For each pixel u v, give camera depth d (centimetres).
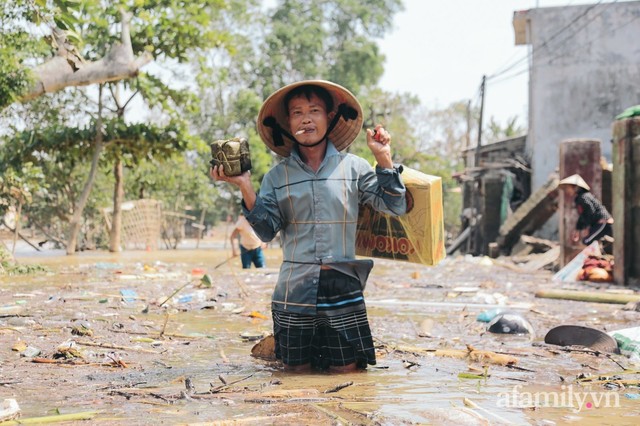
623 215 946
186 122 2019
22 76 1439
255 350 420
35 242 3189
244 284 923
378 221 408
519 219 1764
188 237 4706
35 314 595
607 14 2245
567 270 1044
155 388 324
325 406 287
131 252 2155
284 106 398
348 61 4634
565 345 458
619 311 666
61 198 2355
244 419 259
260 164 3098
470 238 2302
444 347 458
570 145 1155
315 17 4534
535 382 344
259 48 4366
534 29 2284
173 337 492
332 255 373
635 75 2234
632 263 952
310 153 389
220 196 3694
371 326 558
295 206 378
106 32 1856
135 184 2634
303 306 371
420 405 290
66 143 1920
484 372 365
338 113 396
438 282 1023
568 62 2266
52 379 345
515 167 2230
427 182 387
